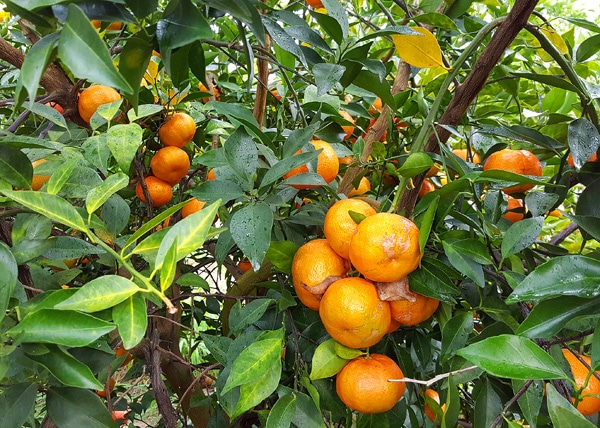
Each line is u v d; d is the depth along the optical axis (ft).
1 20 2.35
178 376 2.33
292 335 1.62
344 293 1.19
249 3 0.96
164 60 0.82
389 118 2.09
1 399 0.97
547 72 2.40
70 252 1.25
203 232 0.92
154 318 1.86
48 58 0.66
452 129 1.32
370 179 2.37
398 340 1.74
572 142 1.42
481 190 1.63
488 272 1.40
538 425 1.27
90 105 1.69
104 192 0.96
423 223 1.13
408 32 1.35
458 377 1.22
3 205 1.11
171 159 1.90
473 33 2.27
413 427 1.56
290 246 1.38
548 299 1.00
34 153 1.36
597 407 1.19
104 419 1.04
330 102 1.96
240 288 1.95
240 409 1.18
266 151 1.62
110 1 0.75
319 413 1.26
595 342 0.91
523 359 0.88
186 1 0.81
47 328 0.81
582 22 1.66
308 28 1.48
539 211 1.51
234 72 3.05
